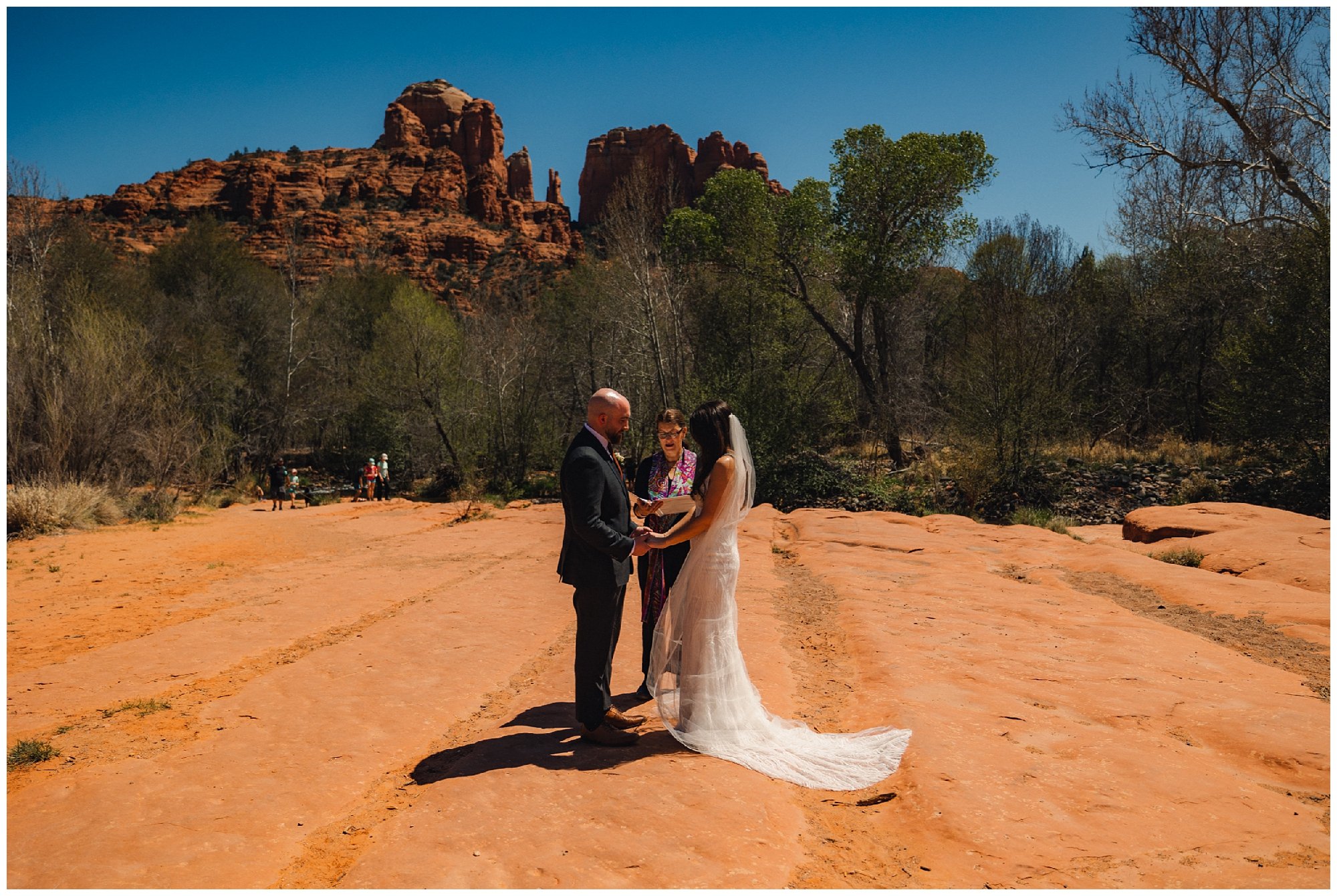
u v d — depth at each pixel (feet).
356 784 11.44
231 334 127.13
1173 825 9.87
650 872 8.54
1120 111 66.08
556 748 12.51
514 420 110.11
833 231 91.97
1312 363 63.67
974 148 89.15
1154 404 98.89
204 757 12.50
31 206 88.28
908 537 38.17
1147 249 91.45
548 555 36.06
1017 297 81.76
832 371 99.19
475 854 8.87
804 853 9.32
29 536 46.62
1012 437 74.13
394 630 21.30
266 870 8.84
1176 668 17.19
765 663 17.57
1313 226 63.57
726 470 12.69
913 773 11.42
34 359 60.75
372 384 113.80
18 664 19.27
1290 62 59.72
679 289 90.53
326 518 56.18
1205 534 37.86
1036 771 11.48
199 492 74.59
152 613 25.23
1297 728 13.25
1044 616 22.24
